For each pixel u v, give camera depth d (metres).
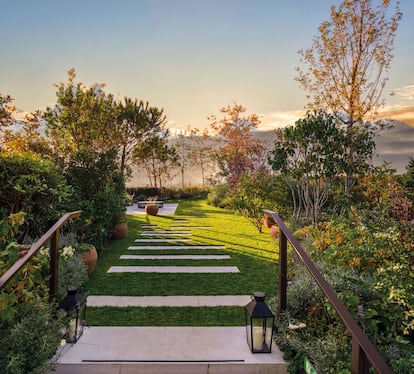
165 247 7.48
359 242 3.52
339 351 2.41
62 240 4.94
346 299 2.67
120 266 5.80
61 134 15.34
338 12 8.62
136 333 3.13
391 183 4.89
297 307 3.12
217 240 8.32
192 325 3.33
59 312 2.70
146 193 22.69
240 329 3.24
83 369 2.54
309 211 7.82
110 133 17.30
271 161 7.72
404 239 3.34
